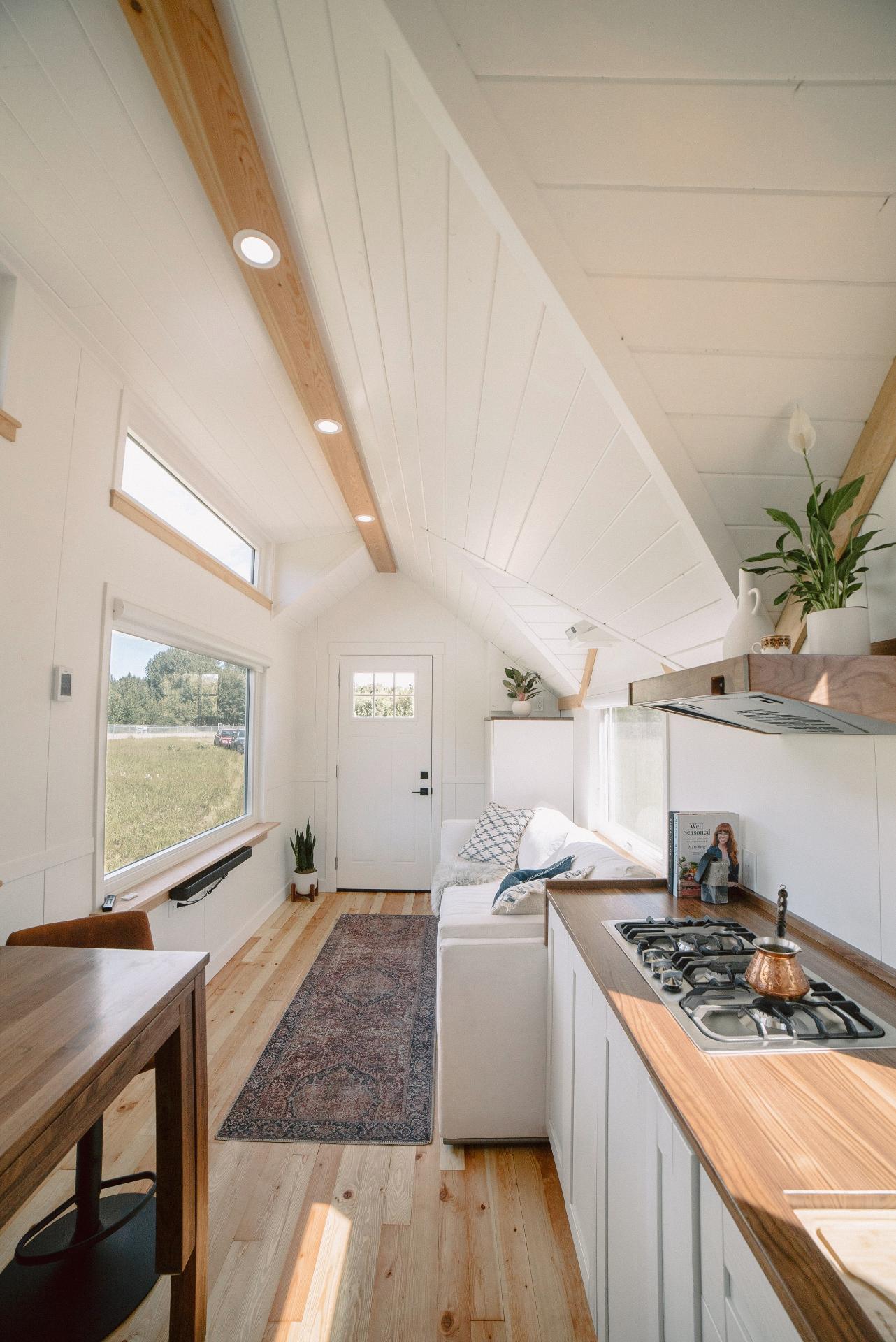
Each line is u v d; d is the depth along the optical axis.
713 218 0.93
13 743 1.78
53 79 1.16
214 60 1.04
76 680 2.08
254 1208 1.76
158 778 2.83
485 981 2.01
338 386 2.11
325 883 5.06
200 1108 1.30
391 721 5.15
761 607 1.27
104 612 2.23
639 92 0.82
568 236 0.96
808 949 1.42
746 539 1.36
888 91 0.79
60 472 1.97
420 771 5.12
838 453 1.22
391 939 3.87
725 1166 0.72
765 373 1.11
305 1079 2.36
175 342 2.02
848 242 0.94
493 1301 1.48
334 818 5.09
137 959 1.28
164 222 1.52
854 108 0.81
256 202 1.35
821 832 1.48
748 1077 0.91
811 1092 0.88
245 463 2.97
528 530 2.10
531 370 1.30
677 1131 0.87
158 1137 1.22
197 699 3.28
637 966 1.34
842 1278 0.58
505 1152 2.00
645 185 0.90
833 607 1.09
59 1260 1.53
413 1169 1.92
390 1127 2.10
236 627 3.65
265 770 4.29
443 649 5.18
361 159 1.07
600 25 0.77
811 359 1.09
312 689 5.15
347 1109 2.19
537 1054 2.01
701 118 0.83
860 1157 0.74
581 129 0.86
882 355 1.08
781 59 0.78
